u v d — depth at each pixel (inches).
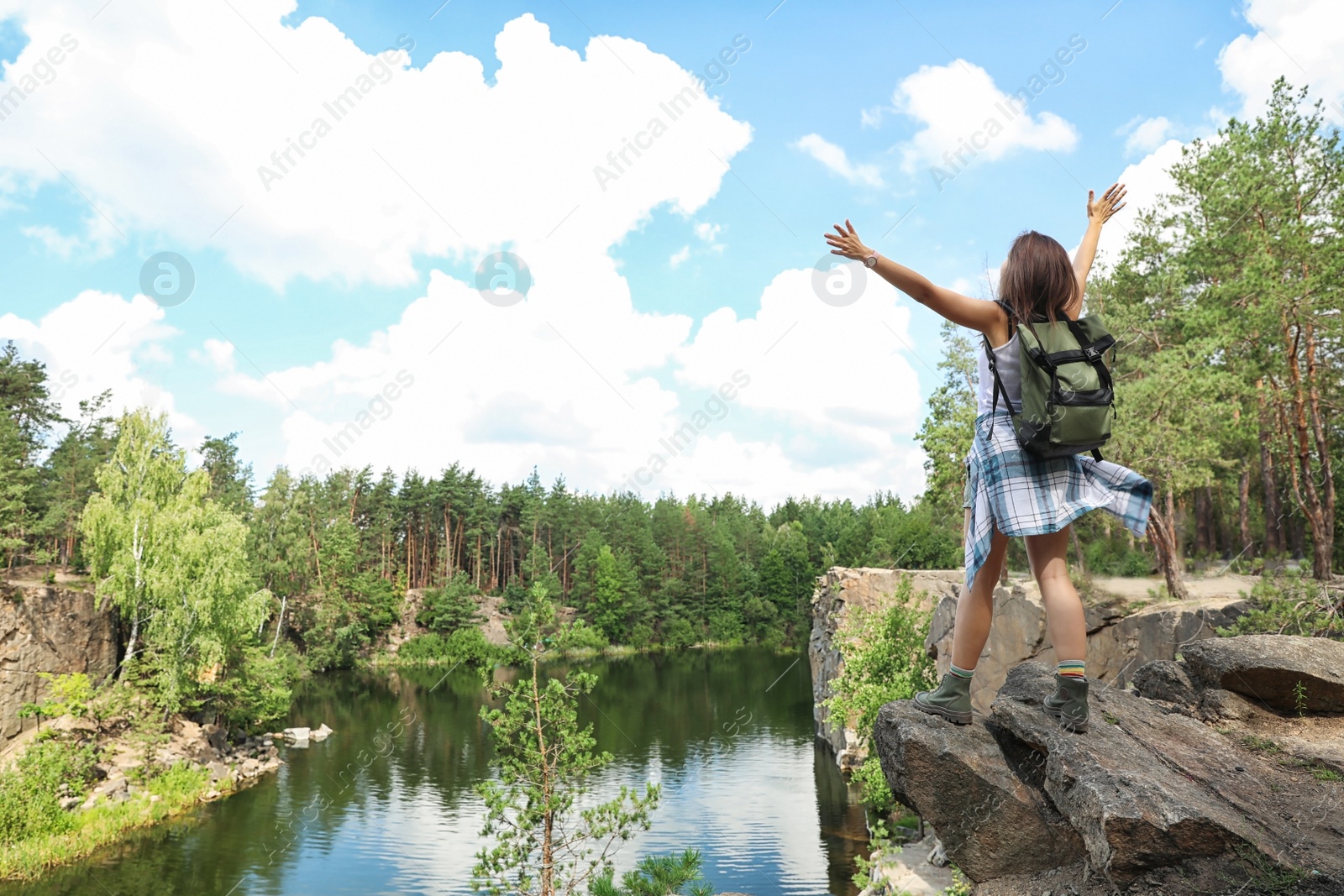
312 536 3221.0
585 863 768.3
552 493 4384.8
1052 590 148.6
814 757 1635.1
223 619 1534.2
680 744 1779.0
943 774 164.1
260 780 1465.3
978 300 134.4
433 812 1282.0
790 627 4274.1
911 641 1031.6
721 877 959.0
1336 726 201.3
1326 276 708.0
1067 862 156.7
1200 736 173.6
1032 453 133.0
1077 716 150.6
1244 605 646.5
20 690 1384.1
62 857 1048.8
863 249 128.6
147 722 1397.6
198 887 971.9
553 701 594.2
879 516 4313.5
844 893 911.7
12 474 1961.1
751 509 6013.8
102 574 1579.7
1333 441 930.7
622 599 3882.9
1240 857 131.3
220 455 3107.8
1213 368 802.8
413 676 2960.1
